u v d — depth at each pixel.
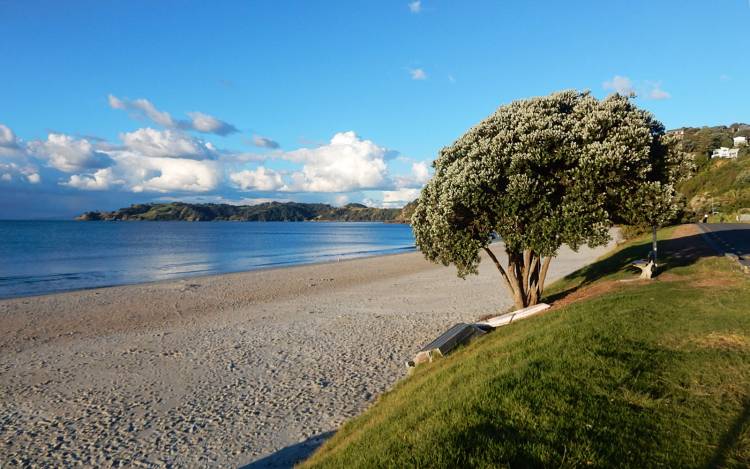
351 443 6.58
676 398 6.00
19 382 13.36
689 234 34.50
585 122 13.92
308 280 36.28
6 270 44.72
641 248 29.03
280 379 13.09
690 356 7.34
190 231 155.50
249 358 15.18
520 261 16.08
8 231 130.75
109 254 63.81
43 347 17.19
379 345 16.28
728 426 5.24
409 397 8.45
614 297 12.70
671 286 14.03
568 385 6.45
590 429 5.26
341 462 5.86
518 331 11.29
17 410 11.41
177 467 8.67
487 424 5.51
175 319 22.06
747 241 26.97
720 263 17.69
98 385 13.03
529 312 13.74
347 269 44.38
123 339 18.17
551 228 12.90
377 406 9.34
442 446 5.06
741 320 8.95
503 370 7.47
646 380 6.54
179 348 16.64
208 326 20.28
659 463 4.61
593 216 12.95
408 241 110.38
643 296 12.37
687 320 9.30
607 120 13.78
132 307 25.20
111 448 9.48
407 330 18.36
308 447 9.10
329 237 127.12
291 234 144.25
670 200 13.43
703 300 11.06
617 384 6.45
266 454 8.97
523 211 13.41
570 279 24.88
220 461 8.81
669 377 6.65
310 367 14.08
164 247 79.19
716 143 121.88
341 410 10.82
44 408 11.50
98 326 20.67
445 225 14.13
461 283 32.03
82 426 10.48
